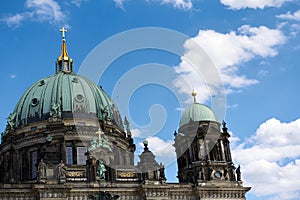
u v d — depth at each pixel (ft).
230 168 344.69
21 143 367.45
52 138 352.08
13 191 291.17
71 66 450.71
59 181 299.99
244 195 330.95
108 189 305.53
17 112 393.70
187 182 336.49
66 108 378.73
